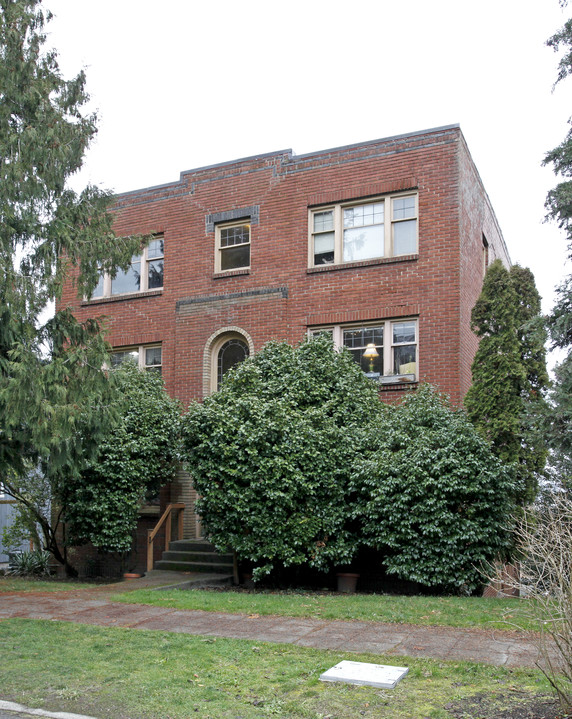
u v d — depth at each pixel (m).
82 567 16.50
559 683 5.45
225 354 17.02
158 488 15.19
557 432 11.35
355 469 11.73
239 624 8.45
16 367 9.92
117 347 18.30
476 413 13.07
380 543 11.39
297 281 16.11
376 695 5.68
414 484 10.95
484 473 10.84
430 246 14.85
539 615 5.78
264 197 16.78
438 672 6.21
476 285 16.53
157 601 10.03
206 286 17.23
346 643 7.37
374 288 15.28
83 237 11.77
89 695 5.84
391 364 15.07
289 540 11.67
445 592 11.27
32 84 11.37
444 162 14.95
